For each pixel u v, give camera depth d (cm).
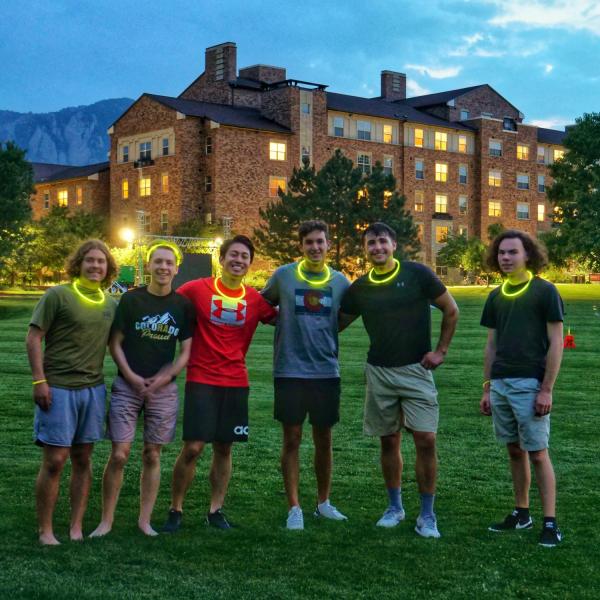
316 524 646
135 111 7162
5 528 620
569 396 1307
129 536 610
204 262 5194
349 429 1031
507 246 627
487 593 502
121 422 618
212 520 641
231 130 6694
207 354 639
